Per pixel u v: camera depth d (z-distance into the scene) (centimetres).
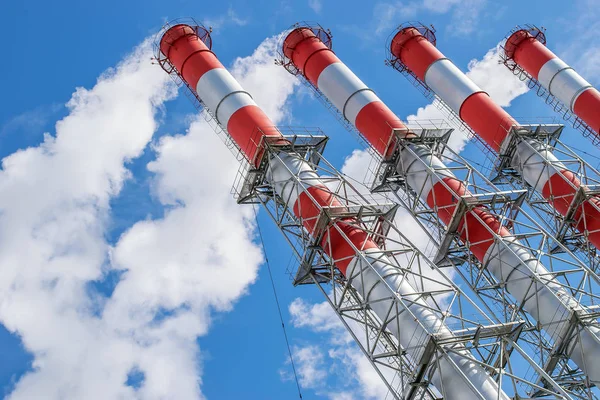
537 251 4500
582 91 5809
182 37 5369
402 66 5984
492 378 3659
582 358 4066
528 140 5369
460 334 3703
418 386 3728
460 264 4897
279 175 4619
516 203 4700
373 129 5031
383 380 3791
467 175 4800
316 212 4344
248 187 4834
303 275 4403
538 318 4325
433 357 3691
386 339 4053
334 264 4300
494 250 4528
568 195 5047
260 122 4809
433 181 4800
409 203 4938
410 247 4178
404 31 5928
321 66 5350
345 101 5188
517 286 4434
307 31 5606
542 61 6081
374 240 4412
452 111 5653
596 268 5125
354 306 4128
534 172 5278
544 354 4456
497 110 5394
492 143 5391
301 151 4788
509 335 3781
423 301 3938
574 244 5225
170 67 5456
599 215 4953
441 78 5612
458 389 3575
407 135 4953
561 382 4344
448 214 4703
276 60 5641
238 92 5012
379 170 5147
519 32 6322
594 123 5675
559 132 5444
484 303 4606
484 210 4725
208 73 5122
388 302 3916
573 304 4244
